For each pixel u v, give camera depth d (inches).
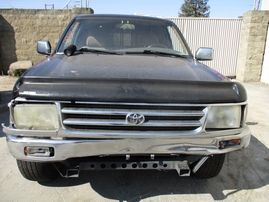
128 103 68.7
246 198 95.0
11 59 404.2
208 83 73.6
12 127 72.0
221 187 101.4
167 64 96.0
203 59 124.0
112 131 71.3
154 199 92.3
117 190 96.9
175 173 110.0
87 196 92.7
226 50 425.4
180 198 93.4
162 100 69.2
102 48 114.3
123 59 99.8
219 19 412.2
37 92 67.6
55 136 70.4
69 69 80.8
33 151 71.9
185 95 70.6
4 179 102.3
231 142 78.8
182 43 126.3
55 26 394.0
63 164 81.7
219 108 73.9
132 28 125.0
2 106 198.4
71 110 68.6
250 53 381.7
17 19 390.0
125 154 74.0
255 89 325.7
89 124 69.7
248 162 123.4
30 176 92.0
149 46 119.4
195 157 82.1
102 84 68.9
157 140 72.4
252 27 371.2
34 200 89.4
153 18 134.9
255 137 157.9
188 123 72.6
